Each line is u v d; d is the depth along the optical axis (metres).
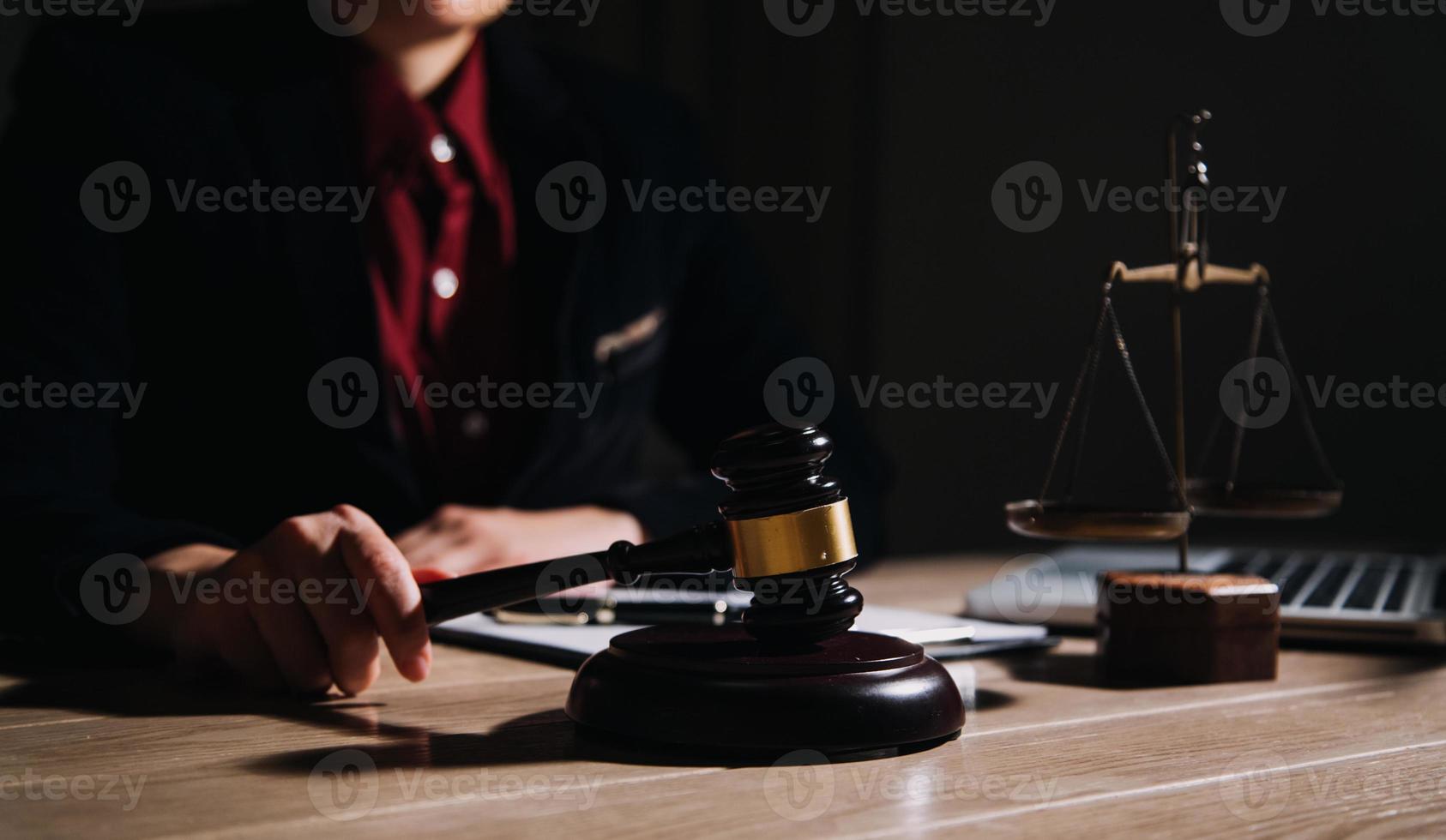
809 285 3.28
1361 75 2.43
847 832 0.43
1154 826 0.44
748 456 0.58
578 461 1.44
